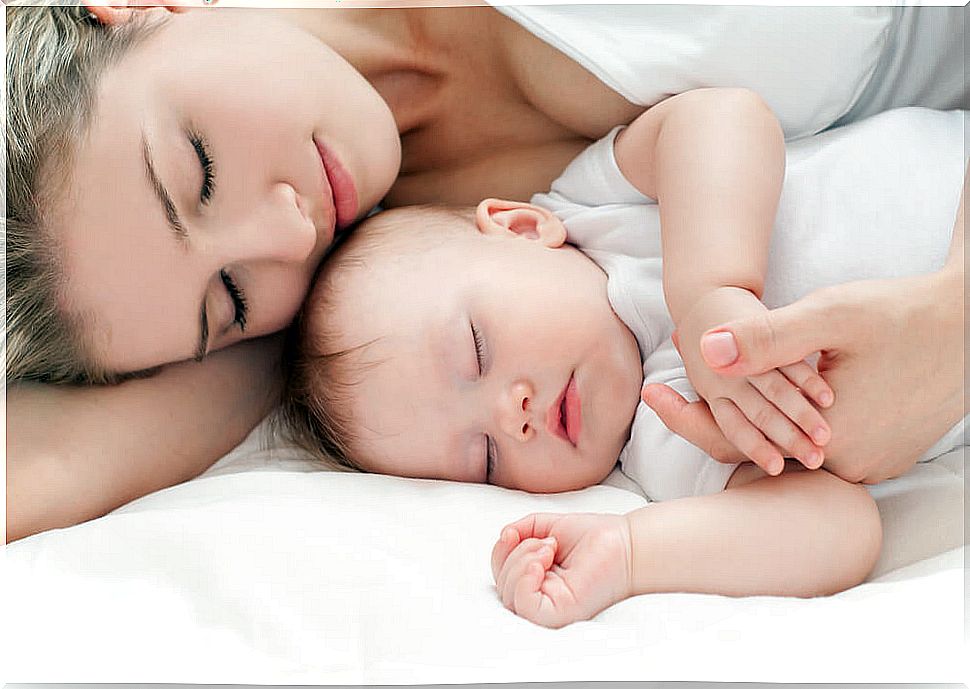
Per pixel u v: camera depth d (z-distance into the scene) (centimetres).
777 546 71
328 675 63
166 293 90
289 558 71
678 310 80
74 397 93
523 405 87
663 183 86
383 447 92
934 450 85
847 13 90
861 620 64
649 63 94
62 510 86
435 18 106
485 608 69
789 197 87
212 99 90
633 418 90
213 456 97
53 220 88
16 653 66
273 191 92
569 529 73
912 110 93
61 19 92
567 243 100
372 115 100
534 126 110
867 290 72
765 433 73
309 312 98
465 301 90
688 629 64
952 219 85
